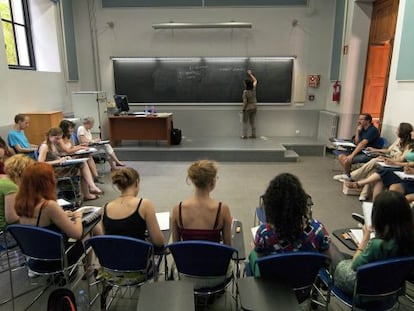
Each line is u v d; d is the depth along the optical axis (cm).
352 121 639
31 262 205
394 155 405
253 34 710
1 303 214
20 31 577
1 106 489
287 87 734
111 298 216
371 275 148
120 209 192
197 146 645
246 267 204
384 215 155
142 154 620
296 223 161
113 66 741
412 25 414
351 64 618
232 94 744
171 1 702
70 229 197
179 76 740
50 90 630
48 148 381
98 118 623
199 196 189
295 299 142
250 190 451
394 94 462
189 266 173
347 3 618
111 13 717
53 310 144
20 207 194
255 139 722
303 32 706
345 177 468
